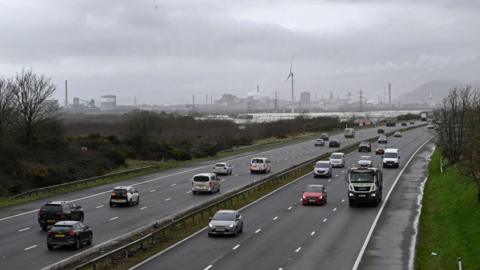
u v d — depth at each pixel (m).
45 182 68.62
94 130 136.50
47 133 89.81
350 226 43.34
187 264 31.00
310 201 54.44
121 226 43.28
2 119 80.25
